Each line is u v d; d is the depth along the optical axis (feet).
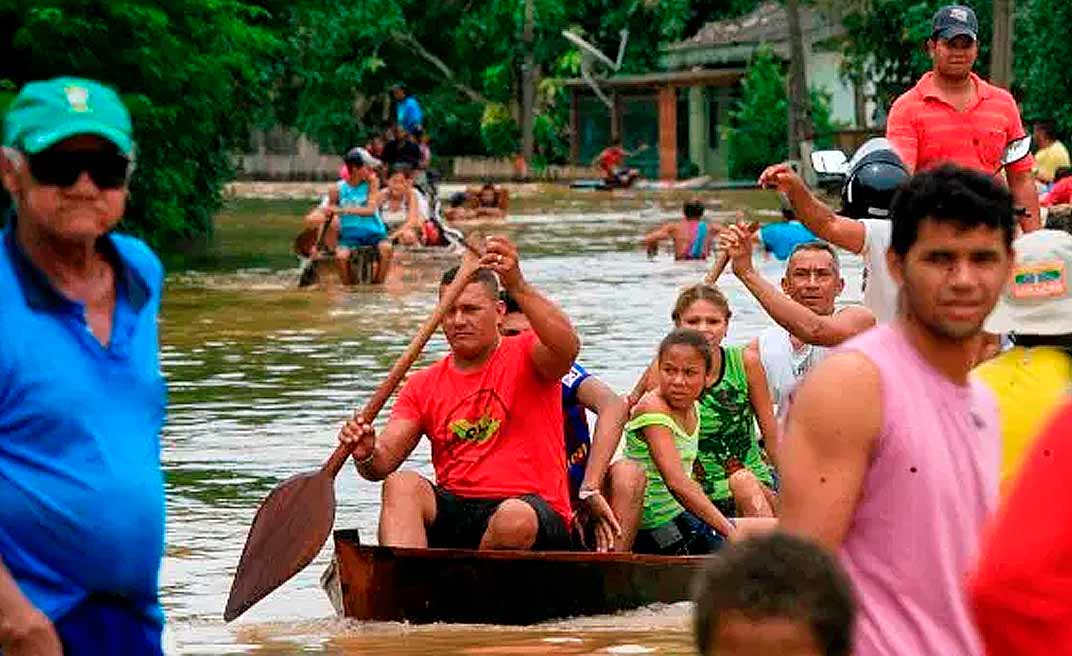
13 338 32.86
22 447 33.01
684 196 307.99
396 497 57.26
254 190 330.75
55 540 33.01
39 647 32.71
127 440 33.37
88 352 33.30
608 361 102.68
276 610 57.00
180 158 180.75
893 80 316.60
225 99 181.57
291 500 55.42
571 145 408.26
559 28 398.83
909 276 30.91
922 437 30.42
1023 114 265.75
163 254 185.26
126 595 33.58
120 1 160.97
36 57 162.09
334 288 149.38
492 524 56.75
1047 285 35.83
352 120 397.60
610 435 58.49
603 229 222.07
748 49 384.47
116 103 33.37
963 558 30.48
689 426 61.00
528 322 60.03
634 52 406.82
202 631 54.29
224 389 97.19
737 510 60.95
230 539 65.31
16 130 33.04
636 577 56.03
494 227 226.79
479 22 400.88
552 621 55.31
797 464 30.63
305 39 278.26
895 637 30.22
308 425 86.22
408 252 170.50
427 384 58.54
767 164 353.92
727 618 22.99
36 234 33.30
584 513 58.95
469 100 414.82
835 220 59.26
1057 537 26.68
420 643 52.85
